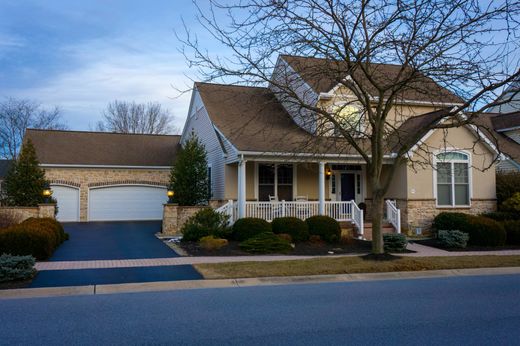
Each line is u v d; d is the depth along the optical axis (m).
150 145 30.25
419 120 21.80
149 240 18.38
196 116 26.64
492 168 21.64
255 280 10.88
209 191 23.02
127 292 9.73
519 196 20.31
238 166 19.30
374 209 13.32
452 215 18.95
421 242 18.64
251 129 21.06
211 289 10.08
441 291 9.86
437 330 6.93
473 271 12.52
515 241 18.33
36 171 21.55
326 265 12.20
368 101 12.82
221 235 17.62
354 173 22.88
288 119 22.58
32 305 8.52
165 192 28.14
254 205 19.25
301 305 8.50
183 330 6.86
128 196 27.56
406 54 12.17
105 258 13.88
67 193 26.58
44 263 12.83
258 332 6.77
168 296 9.30
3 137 42.47
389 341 6.37
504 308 8.35
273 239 15.82
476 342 6.36
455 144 21.11
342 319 7.52
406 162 20.17
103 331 6.80
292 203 19.62
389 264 12.26
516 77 12.15
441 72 12.47
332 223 18.08
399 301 8.87
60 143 28.34
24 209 20.03
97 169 27.05
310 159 18.16
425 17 12.17
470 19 11.94
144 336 6.56
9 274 10.18
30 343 6.25
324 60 14.34
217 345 6.17
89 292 9.70
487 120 28.56
